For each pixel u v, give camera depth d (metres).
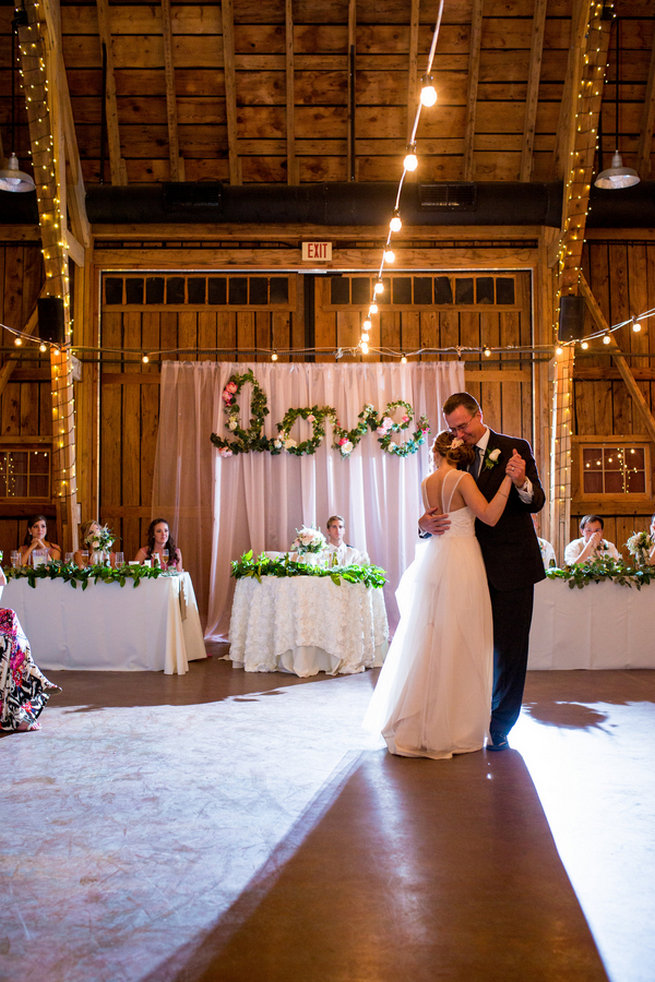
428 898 2.35
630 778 3.50
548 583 6.56
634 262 9.38
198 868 2.57
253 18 8.39
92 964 2.00
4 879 2.50
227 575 8.81
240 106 8.84
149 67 8.62
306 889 2.42
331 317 9.34
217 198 8.75
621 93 8.87
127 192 8.82
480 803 3.18
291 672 6.39
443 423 9.06
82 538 8.45
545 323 9.14
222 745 4.13
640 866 2.57
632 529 9.31
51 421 9.12
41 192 7.75
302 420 8.97
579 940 2.11
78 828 2.93
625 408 9.30
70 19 8.38
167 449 8.98
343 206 8.75
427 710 3.88
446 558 3.95
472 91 8.66
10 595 6.63
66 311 8.02
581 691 5.56
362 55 8.60
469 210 8.77
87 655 6.58
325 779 3.52
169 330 9.29
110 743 4.18
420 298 9.38
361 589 6.53
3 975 1.95
